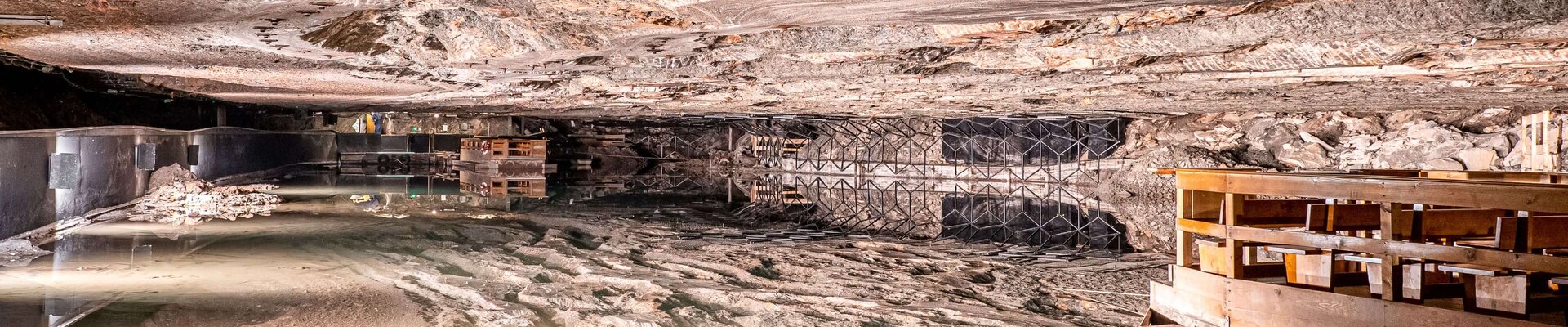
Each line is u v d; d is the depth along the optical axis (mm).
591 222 12875
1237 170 5027
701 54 6961
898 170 26734
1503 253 3811
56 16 5238
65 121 13828
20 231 9742
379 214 13539
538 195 17922
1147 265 9266
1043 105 14375
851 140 28562
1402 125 17359
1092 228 12898
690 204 16469
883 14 4934
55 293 7090
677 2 4680
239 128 20719
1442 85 9031
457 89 12234
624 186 21812
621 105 16812
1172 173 5332
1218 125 20297
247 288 7512
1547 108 14328
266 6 4770
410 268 8625
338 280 7965
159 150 15477
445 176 24734
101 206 12531
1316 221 4695
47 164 10508
